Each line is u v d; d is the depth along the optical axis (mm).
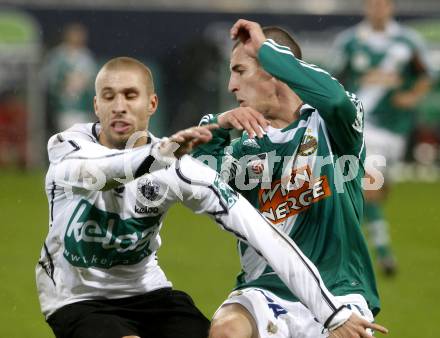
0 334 26766
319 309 16188
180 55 70188
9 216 49719
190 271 35906
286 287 17750
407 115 41938
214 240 43844
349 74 42969
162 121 70125
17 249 40469
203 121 17547
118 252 16828
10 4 69938
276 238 16297
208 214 16516
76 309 16859
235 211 16344
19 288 32844
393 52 41781
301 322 17531
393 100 41625
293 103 18250
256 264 18141
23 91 70188
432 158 71812
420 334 27297
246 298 17469
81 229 16641
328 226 17812
